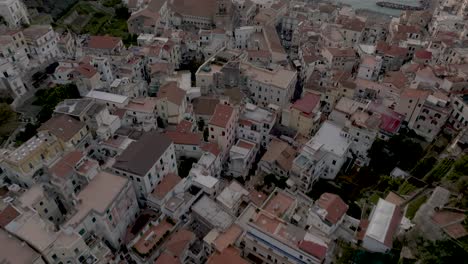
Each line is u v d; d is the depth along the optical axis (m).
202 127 117.06
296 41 171.00
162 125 110.38
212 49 145.12
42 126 89.12
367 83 128.50
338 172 105.56
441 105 107.56
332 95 123.50
